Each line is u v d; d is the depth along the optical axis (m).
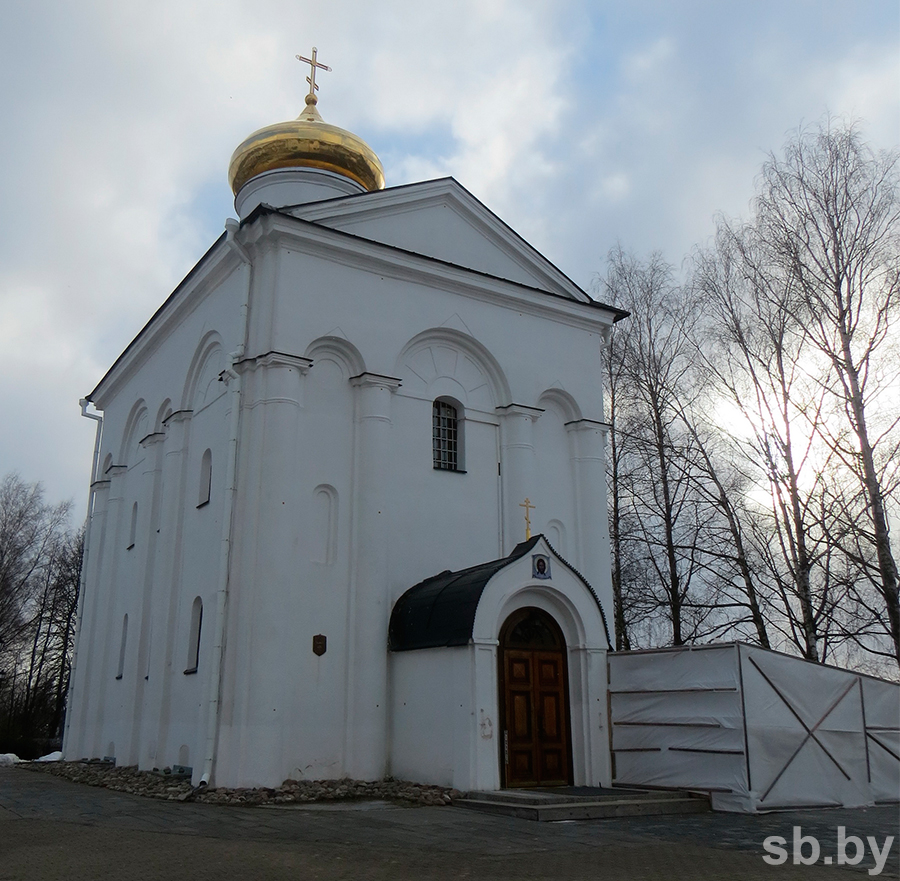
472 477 17.44
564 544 18.38
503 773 13.64
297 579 14.66
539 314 19.09
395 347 16.70
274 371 15.17
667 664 14.16
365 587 15.18
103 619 21.61
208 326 17.55
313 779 13.95
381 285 16.88
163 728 16.27
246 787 13.30
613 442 26.05
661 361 25.23
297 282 15.80
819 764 13.62
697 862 8.60
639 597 24.30
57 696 44.09
